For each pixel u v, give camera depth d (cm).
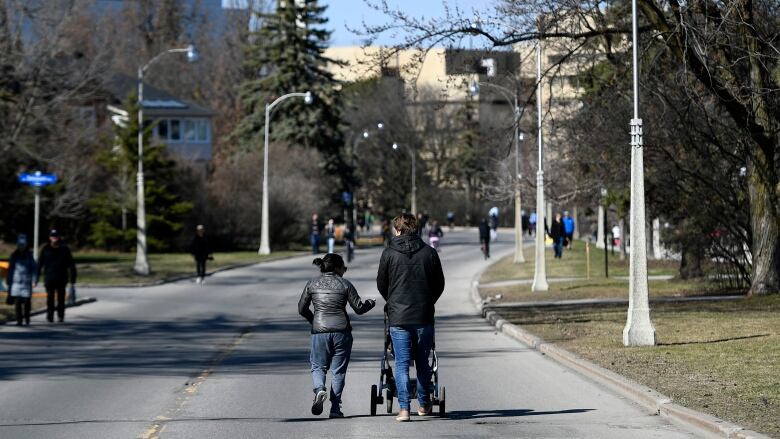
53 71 15562
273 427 4578
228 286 15675
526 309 10919
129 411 5025
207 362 7069
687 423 4528
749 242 12231
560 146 13738
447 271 19050
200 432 4447
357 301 4834
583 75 11831
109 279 16312
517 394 5578
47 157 16450
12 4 15175
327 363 4819
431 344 4744
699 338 7462
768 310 9456
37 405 5216
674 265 18375
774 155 10938
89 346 8094
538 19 9338
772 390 5122
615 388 5675
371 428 4550
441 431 4469
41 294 13350
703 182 11844
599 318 9544
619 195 14938
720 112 10812
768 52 9894
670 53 10638
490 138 13988
